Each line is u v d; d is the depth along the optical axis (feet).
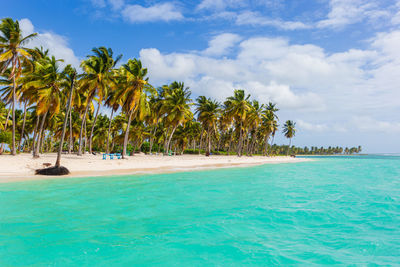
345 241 26.20
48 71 90.02
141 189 53.47
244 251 23.26
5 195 44.29
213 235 27.30
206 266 20.16
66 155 120.16
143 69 108.99
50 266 19.76
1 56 85.92
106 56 104.12
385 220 33.78
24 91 94.27
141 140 214.28
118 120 198.08
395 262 21.21
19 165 71.61
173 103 150.71
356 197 49.37
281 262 21.09
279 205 41.50
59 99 93.40
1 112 160.56
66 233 27.04
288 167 138.72
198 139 295.69
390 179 83.25
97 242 24.79
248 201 44.39
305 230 29.50
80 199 43.01
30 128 174.81
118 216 33.76
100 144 237.66
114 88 115.34
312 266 20.33
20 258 21.02
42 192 47.55
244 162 153.58
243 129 221.66
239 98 193.77
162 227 29.68
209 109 191.72
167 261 21.01
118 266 19.95
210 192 52.26
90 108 137.28
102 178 67.21
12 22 90.33
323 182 72.79
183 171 91.15
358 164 188.55
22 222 30.32
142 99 115.44
